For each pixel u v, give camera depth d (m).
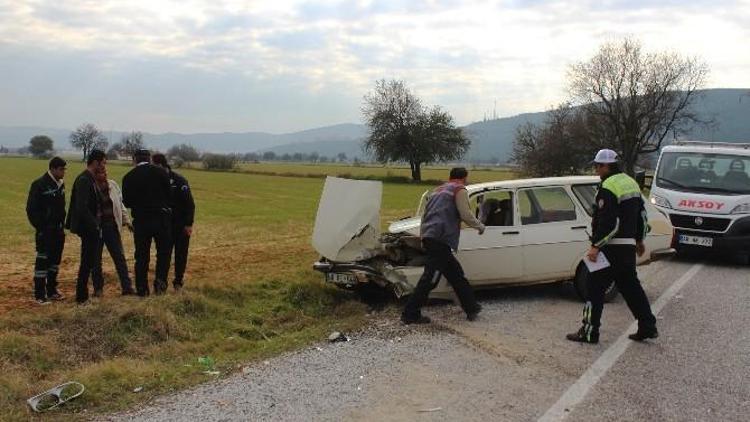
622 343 6.82
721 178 12.88
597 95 65.69
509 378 5.71
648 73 64.38
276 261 13.21
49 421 4.78
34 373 5.94
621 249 6.68
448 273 7.78
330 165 131.25
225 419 4.77
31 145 136.12
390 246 8.81
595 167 6.95
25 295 9.30
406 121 79.12
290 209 33.09
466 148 82.12
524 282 8.95
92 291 9.59
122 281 8.67
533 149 67.25
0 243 16.58
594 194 9.40
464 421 4.74
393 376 5.77
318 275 10.48
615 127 64.81
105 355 6.61
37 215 8.55
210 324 7.84
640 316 6.79
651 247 9.43
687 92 63.97
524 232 8.86
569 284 10.16
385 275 8.44
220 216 28.31
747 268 11.89
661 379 5.66
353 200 8.79
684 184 13.05
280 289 9.55
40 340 6.47
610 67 64.56
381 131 79.31
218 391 5.39
